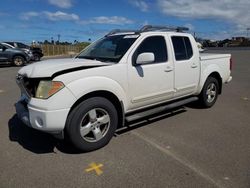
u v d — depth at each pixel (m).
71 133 4.05
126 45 4.91
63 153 4.24
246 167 3.74
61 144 4.57
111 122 4.46
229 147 4.41
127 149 4.36
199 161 3.92
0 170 3.72
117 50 4.96
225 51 35.50
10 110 6.66
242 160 3.95
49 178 3.52
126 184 3.37
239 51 35.66
